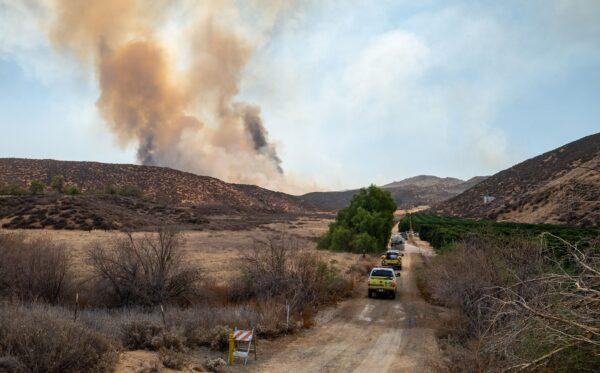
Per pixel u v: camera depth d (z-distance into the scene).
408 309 19.08
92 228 64.50
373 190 54.84
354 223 52.47
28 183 157.62
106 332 10.30
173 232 17.86
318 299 19.36
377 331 14.77
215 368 9.57
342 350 12.13
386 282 21.97
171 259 17.70
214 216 140.62
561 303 5.26
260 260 19.11
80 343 8.05
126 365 8.71
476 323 11.96
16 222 64.06
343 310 18.66
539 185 100.19
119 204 98.19
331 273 22.70
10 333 7.82
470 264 12.87
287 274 18.33
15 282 15.75
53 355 7.43
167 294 16.91
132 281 16.59
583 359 5.43
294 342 12.98
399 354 11.77
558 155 116.62
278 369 10.13
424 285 24.77
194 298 17.47
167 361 9.23
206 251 43.22
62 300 16.05
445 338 13.33
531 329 5.68
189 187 198.62
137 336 10.51
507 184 123.44
